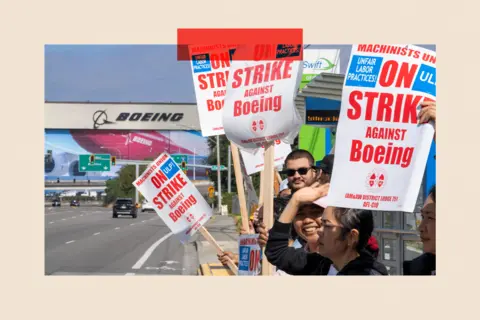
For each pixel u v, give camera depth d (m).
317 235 5.56
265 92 6.40
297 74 6.32
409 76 5.11
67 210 75.12
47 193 98.62
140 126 95.50
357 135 5.08
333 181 5.07
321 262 5.16
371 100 5.09
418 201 8.47
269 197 6.49
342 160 5.06
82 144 97.06
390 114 5.09
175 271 16.36
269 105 6.38
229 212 60.81
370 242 5.37
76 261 18.86
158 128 95.25
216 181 65.62
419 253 8.41
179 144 95.06
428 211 5.71
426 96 5.13
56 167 98.38
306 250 5.77
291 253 5.18
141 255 21.00
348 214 5.01
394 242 9.16
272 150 6.45
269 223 6.51
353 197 5.05
